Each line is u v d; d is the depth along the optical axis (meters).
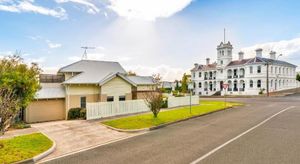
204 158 7.81
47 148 9.39
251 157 7.75
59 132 13.18
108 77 22.20
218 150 8.71
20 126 14.59
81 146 10.12
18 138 10.98
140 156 8.35
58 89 22.22
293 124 13.81
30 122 19.17
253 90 52.34
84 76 23.09
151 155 8.41
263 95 46.00
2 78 14.91
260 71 51.31
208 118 17.53
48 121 19.62
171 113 19.34
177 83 70.81
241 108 24.02
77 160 8.14
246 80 54.09
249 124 14.18
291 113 18.83
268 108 23.22
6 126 9.36
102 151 9.22
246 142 9.78
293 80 60.69
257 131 11.98
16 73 15.50
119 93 23.62
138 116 17.95
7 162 7.58
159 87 25.00
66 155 8.80
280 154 8.02
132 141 10.84
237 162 7.30
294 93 49.38
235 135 11.22
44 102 20.53
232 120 16.05
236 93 54.84
